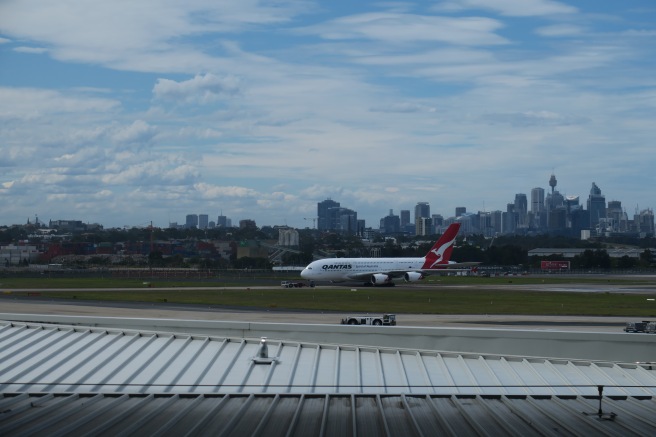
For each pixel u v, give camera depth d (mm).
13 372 36906
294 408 30406
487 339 42562
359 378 35781
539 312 91438
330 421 28641
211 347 41094
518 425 27875
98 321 47031
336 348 40562
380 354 39688
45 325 45594
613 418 28656
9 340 42656
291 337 44375
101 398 32125
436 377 35812
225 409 30250
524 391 33344
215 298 113500
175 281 173125
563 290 142875
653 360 41562
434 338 42938
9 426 27688
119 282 167250
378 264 153875
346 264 151875
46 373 36625
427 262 158500
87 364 38094
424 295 123062
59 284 157250
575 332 42094
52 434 26641
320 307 97188
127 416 29266
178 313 87750
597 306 101562
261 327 44812
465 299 114250
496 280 190875
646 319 83062
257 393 32500
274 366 37531
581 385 34094
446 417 29062
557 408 30281
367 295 121625
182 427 27953
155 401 31531
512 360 38531
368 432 27281
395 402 31469
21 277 197500
